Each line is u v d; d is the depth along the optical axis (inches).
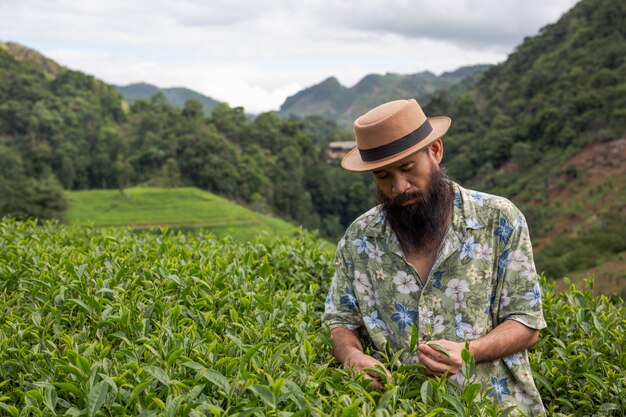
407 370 94.5
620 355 110.0
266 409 73.6
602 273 2107.5
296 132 5290.4
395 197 97.7
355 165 99.5
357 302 108.0
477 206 99.1
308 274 151.7
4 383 84.0
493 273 99.0
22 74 5118.1
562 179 3110.2
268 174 4478.3
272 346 98.6
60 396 82.4
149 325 99.6
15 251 156.4
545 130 3563.0
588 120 3368.6
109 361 83.3
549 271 2256.4
